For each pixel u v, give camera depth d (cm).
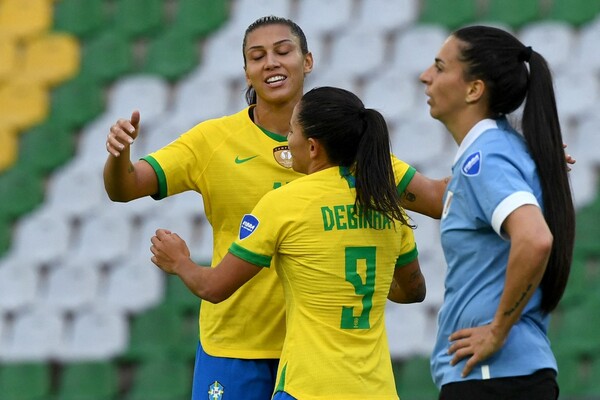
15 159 4312
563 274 1196
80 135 4356
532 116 1204
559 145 1207
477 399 1183
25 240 4006
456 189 1215
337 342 1284
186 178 1488
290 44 1488
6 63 4662
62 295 3803
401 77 4053
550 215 1193
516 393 1177
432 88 1242
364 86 4075
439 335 1240
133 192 1443
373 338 1311
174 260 1315
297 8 4466
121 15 4688
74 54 4612
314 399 1271
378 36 4225
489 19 4203
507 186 1155
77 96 4441
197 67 4397
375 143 1296
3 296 3856
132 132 1365
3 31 4762
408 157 3803
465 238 1202
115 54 4531
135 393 3428
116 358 3531
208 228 3791
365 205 1286
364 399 1284
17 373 3616
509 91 1211
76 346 3638
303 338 1289
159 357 3456
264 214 1298
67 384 3547
